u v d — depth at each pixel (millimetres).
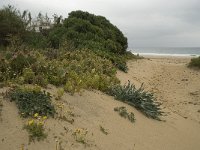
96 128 7305
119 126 7992
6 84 7621
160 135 8688
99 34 22328
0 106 6477
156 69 22453
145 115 9836
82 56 14609
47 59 12102
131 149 7090
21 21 20312
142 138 7949
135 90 11109
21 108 6555
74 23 22141
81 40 19719
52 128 6395
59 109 7285
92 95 9234
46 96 7215
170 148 8055
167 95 15117
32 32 20984
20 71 8883
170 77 19812
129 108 9664
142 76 18734
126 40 26719
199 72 21672
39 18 28078
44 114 6695
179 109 12938
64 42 17500
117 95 10234
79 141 6371
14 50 11797
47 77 8883
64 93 8422
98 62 14242
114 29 26047
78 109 7855
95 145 6516
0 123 6020
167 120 10391
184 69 22906
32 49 14586
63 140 6180
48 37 20641
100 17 26547
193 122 11414
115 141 7113
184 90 16500
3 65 8742
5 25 18438
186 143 8836
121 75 16000
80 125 7074
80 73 10938
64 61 11773
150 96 10703
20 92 6988
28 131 5992
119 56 21953
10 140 5672
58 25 23547
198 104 13953
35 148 5688
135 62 23375
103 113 8305
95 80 10344
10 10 20672
